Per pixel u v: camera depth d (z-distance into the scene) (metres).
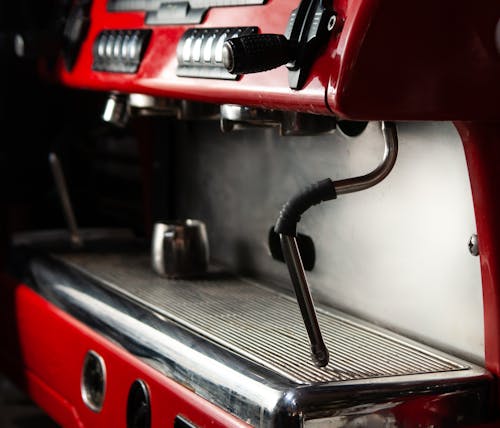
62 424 2.08
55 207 3.09
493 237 1.43
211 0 1.62
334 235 1.87
